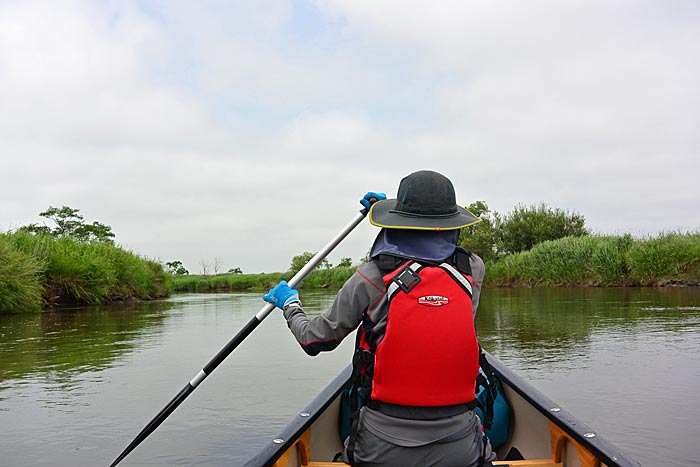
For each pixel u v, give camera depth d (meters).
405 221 1.97
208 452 3.47
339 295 2.02
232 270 50.56
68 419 4.18
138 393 4.92
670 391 4.59
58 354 6.94
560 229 30.72
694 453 3.25
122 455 2.91
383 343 1.90
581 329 8.17
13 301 12.95
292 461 2.45
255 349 7.34
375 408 1.96
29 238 15.46
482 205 31.17
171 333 8.98
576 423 2.40
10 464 3.28
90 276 16.31
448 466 1.95
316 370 5.88
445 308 1.90
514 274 23.92
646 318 9.34
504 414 3.06
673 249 18.55
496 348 6.66
